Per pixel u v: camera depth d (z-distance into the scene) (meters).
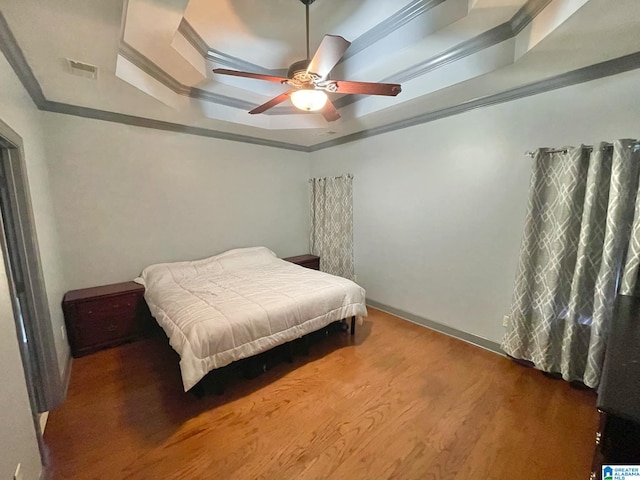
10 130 1.61
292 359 2.59
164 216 3.43
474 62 2.14
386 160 3.62
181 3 1.49
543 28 1.66
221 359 2.02
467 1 1.73
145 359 2.62
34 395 1.80
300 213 4.84
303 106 2.17
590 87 2.07
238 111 3.36
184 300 2.46
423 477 1.50
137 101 2.62
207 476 1.50
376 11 2.01
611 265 1.95
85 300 2.65
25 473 1.31
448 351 2.79
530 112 2.38
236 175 4.02
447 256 3.10
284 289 2.76
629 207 1.93
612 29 1.55
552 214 2.28
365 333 3.19
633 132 1.93
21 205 1.80
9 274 1.63
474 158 2.78
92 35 1.58
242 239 4.18
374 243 3.90
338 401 2.08
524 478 1.50
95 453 1.62
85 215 2.90
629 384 0.90
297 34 2.27
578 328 2.18
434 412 1.97
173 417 1.91
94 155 2.91
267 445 1.69
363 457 1.62
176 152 3.45
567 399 2.09
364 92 2.08
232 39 2.32
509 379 2.33
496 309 2.75
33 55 1.76
